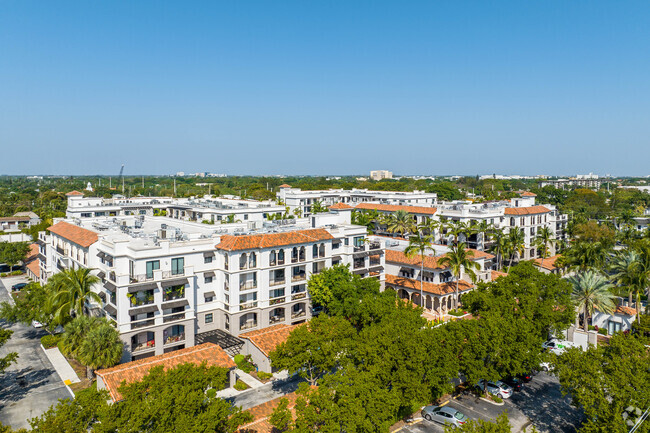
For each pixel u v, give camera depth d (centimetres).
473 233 10475
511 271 6109
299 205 15362
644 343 4694
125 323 5450
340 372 3747
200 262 6284
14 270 11006
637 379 3675
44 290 6494
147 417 2894
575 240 11594
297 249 6919
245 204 12838
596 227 11600
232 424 3247
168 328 5906
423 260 8300
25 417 4412
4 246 10512
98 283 6188
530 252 12188
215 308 6475
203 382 3469
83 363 4838
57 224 8156
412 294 8412
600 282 6425
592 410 3666
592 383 3781
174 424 2983
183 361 4966
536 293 5659
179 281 5828
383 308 5425
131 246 5866
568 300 5881
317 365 4462
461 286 8125
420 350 4125
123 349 5422
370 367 4003
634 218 14438
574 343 6394
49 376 5325
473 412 4653
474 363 4491
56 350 6075
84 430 2967
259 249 6425
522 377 5431
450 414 4378
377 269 7988
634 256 6894
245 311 6378
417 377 4119
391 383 4125
